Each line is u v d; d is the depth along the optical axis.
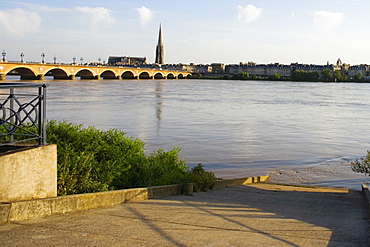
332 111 63.47
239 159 27.05
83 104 62.28
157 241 6.68
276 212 10.42
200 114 53.41
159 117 48.78
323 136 38.03
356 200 14.27
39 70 124.00
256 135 37.22
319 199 14.11
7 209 7.72
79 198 9.29
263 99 86.81
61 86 112.31
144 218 8.58
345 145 33.62
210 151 29.22
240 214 9.74
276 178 22.58
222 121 46.69
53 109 54.28
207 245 6.55
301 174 23.67
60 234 6.96
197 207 10.52
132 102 68.19
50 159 8.62
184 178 14.63
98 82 145.75
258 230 7.92
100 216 8.62
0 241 6.45
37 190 8.41
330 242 7.14
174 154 17.20
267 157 27.97
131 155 14.55
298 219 9.45
